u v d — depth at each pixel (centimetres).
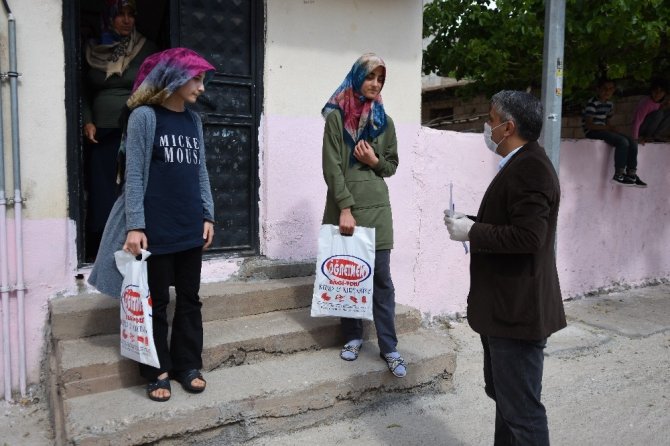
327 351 373
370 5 459
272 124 425
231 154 419
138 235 278
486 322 241
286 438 313
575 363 439
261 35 420
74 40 361
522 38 623
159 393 293
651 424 341
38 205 353
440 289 519
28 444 305
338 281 339
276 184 430
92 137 385
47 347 357
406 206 487
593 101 634
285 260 436
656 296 639
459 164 515
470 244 237
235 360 344
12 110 336
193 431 290
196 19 398
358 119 337
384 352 350
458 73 734
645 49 573
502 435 266
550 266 240
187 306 306
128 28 389
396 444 310
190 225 295
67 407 285
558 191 235
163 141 285
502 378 241
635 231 666
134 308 279
